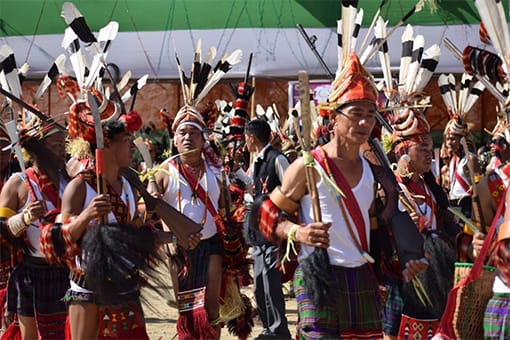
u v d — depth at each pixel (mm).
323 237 4742
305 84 4910
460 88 10859
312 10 18031
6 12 18438
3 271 6855
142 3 18516
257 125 8422
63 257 5562
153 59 18281
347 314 4953
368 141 5289
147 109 20797
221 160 7660
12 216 6219
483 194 5203
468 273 5059
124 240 5496
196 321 7070
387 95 7062
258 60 18047
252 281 8570
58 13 18469
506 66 5227
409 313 6465
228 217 7422
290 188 5008
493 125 19578
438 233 6207
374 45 6855
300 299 5008
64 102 18562
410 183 6590
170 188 7395
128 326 5633
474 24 17234
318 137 7402
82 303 5617
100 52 6441
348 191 4973
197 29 18281
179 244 7098
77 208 5633
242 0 18312
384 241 5199
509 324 4734
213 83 7906
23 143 6348
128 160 5848
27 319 6410
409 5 17359
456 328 5051
